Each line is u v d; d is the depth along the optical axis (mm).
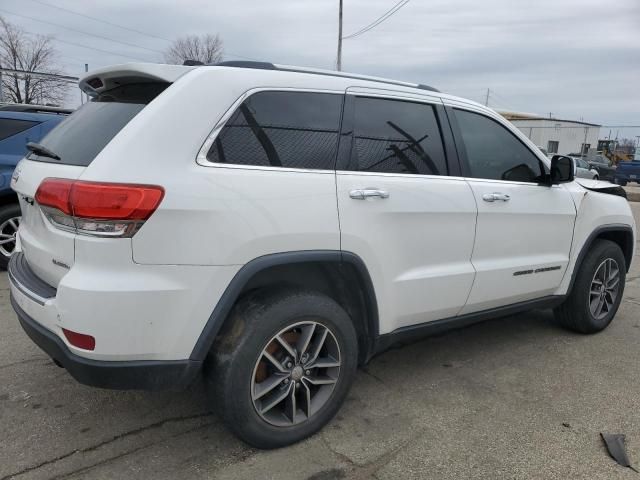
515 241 3670
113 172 2211
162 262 2256
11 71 18703
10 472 2506
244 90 2564
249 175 2480
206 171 2379
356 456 2715
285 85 2717
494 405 3277
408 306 3133
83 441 2775
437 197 3154
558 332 4613
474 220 3359
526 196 3713
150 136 2309
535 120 42125
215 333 2422
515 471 2629
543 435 2953
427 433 2943
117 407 3125
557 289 4164
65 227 2311
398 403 3273
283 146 2650
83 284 2186
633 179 28266
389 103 3133
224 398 2520
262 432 2643
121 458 2643
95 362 2262
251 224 2432
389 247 2955
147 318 2254
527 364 3908
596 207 4273
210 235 2332
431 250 3176
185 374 2412
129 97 2660
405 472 2600
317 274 2889
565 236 4043
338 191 2738
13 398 3184
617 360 4020
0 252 5766
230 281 2416
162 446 2752
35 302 2453
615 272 4598
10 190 5652
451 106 3457
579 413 3203
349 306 3033
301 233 2576
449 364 3879
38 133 5859
